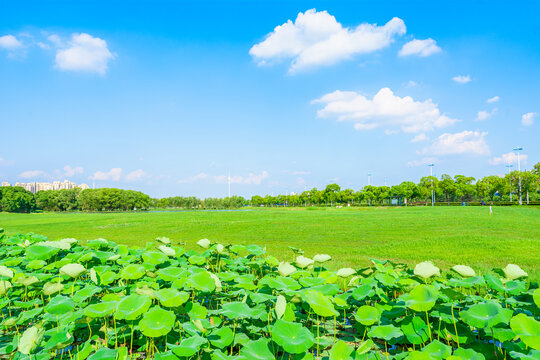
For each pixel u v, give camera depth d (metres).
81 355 2.21
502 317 2.20
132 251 5.13
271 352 2.31
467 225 17.78
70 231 18.88
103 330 2.80
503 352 2.41
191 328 2.50
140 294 2.79
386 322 2.85
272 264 4.81
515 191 60.75
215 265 4.89
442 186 74.00
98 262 4.55
